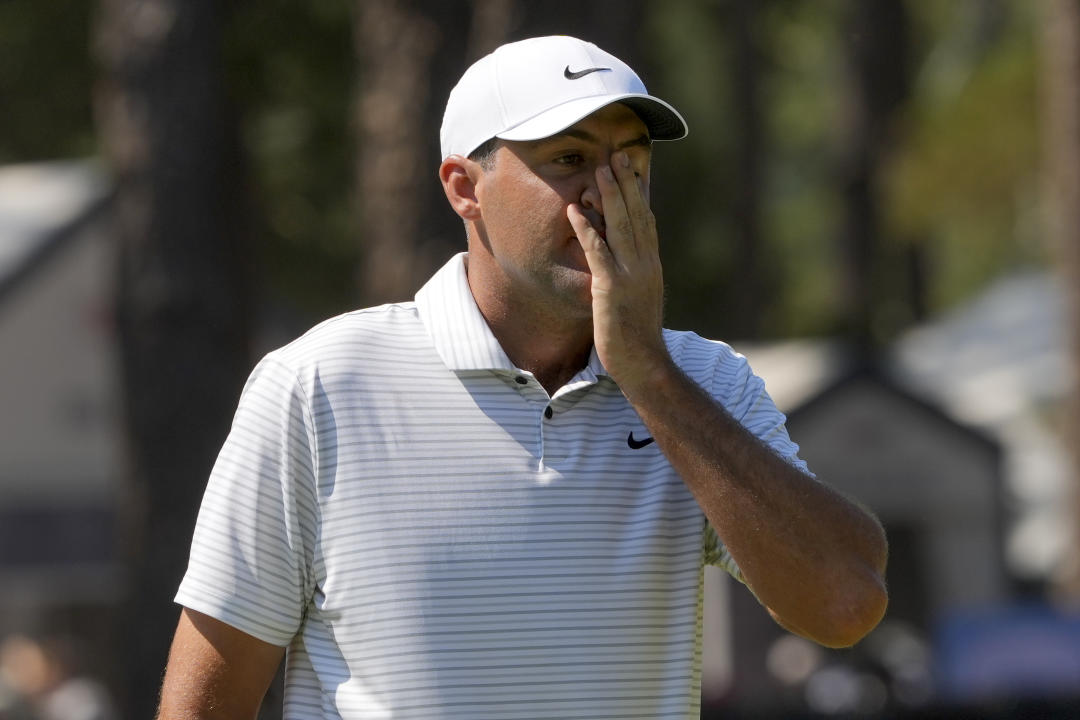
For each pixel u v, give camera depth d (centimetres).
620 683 962
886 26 8112
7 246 5541
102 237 5519
